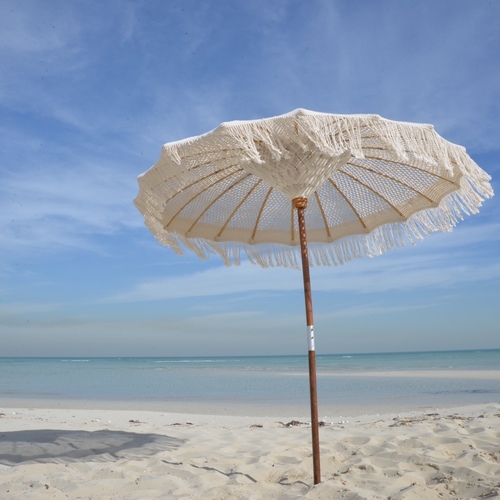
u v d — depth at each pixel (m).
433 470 4.32
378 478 4.08
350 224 5.58
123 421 8.73
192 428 7.06
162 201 4.12
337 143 3.40
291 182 4.02
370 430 6.32
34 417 9.46
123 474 4.41
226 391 17.70
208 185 5.13
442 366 36.88
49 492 3.91
